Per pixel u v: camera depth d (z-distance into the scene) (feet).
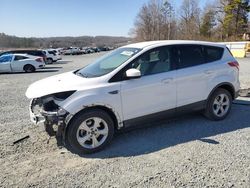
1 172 12.09
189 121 18.15
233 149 13.71
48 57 88.02
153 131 16.56
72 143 13.48
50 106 13.78
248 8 204.85
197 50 17.26
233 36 204.13
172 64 16.11
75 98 13.34
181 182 10.84
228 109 18.49
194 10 249.75
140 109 15.01
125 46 17.52
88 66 17.24
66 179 11.39
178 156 13.12
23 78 47.19
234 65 18.53
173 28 267.18
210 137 15.37
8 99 27.35
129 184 10.84
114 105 14.12
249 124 17.39
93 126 13.84
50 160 13.15
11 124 18.58
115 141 15.26
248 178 11.01
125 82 14.43
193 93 16.76
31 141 15.43
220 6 226.17
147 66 15.30
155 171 11.77
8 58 59.88
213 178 11.06
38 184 11.07
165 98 15.71
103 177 11.45
